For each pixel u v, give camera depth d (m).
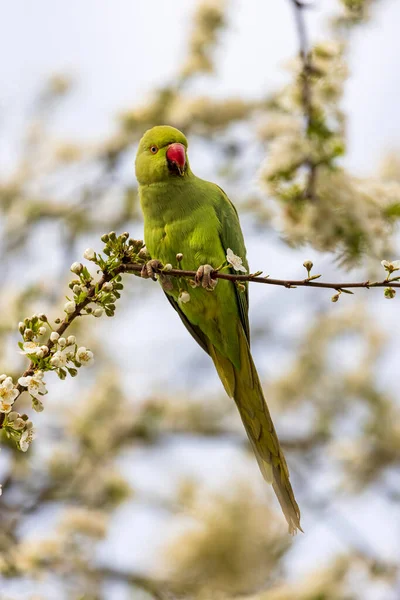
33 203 14.41
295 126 9.26
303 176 9.09
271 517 9.62
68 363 5.32
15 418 5.20
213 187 9.09
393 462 13.87
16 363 11.80
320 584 10.16
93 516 9.93
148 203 8.80
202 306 8.57
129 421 13.48
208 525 9.31
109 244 5.66
